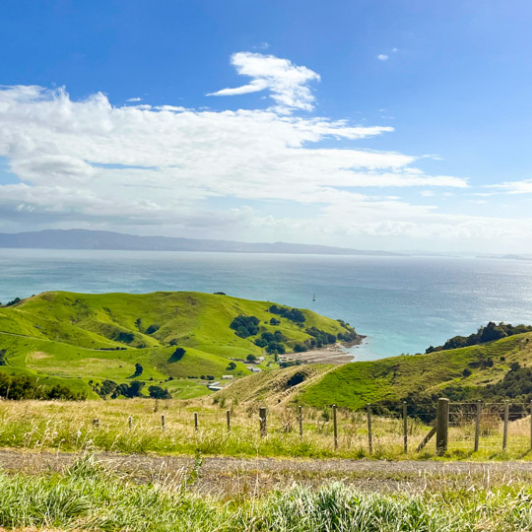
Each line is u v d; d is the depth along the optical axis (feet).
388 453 48.01
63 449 38.42
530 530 20.04
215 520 20.13
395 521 19.65
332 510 20.17
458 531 19.90
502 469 40.96
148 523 18.94
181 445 44.06
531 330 323.37
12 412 51.44
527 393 193.36
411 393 223.92
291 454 45.16
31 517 17.65
